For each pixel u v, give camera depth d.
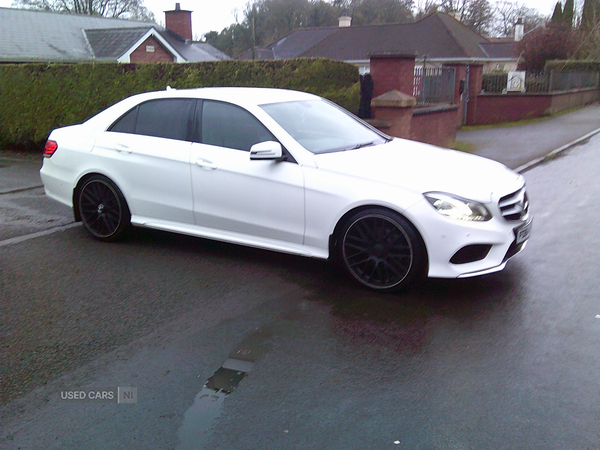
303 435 2.89
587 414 3.00
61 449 2.83
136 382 3.42
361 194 4.54
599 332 3.92
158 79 11.85
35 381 3.45
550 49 28.53
